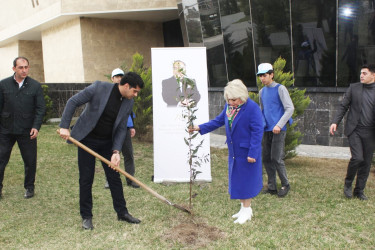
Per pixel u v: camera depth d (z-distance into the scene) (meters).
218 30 10.38
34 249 3.30
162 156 5.55
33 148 4.81
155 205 4.45
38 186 5.38
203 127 4.13
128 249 3.27
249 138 3.74
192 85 4.24
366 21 7.72
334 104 8.36
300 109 6.34
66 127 3.50
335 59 8.20
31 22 18.80
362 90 4.46
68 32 17.23
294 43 8.70
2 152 4.66
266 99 4.74
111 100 3.59
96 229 3.74
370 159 4.54
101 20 16.78
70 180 5.71
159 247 3.30
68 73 17.61
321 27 8.26
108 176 3.86
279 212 4.17
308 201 4.57
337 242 3.39
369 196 4.77
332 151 7.87
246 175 3.77
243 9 9.51
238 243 3.35
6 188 5.27
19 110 4.61
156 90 5.50
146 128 9.26
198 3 10.81
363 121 4.44
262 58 9.39
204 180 5.54
